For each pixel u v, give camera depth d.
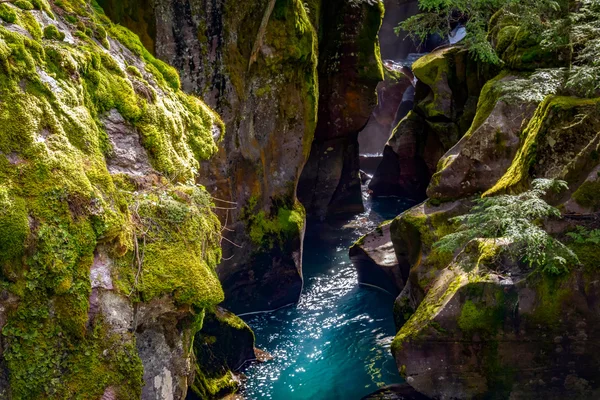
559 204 5.84
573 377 5.61
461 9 9.01
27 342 3.29
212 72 7.63
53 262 3.33
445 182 7.75
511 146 7.45
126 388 3.56
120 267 3.71
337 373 7.10
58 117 3.71
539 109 6.61
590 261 5.49
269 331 8.20
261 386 6.79
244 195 8.34
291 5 8.28
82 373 3.41
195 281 3.98
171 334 4.05
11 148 3.38
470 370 5.86
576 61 6.92
